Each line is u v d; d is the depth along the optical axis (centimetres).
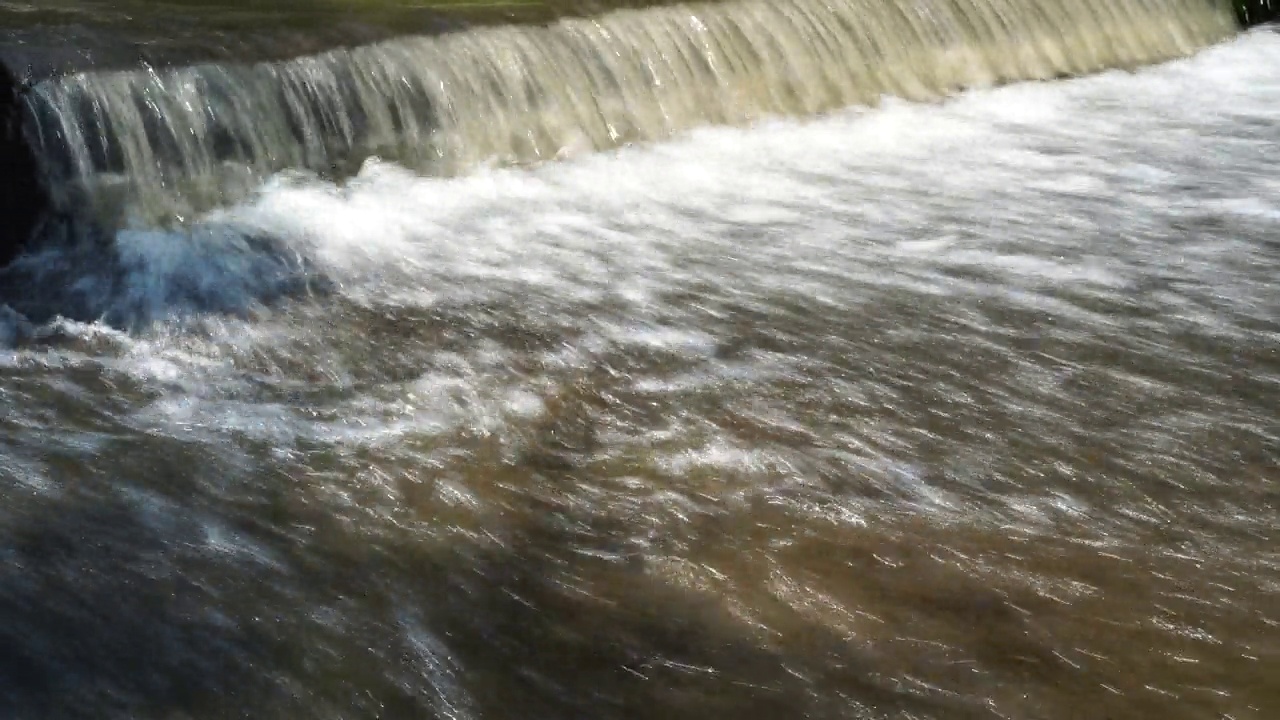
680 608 405
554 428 510
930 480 473
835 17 920
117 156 671
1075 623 394
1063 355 569
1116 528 443
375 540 441
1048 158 835
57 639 396
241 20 787
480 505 460
